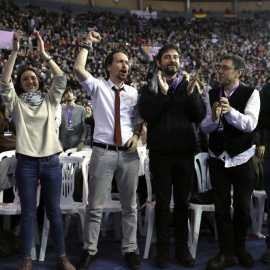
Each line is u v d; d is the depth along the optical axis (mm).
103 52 21453
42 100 2939
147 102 2998
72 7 29062
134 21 29641
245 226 3016
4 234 3373
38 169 2836
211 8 34500
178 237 3117
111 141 3012
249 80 20953
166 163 3025
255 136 5055
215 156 3008
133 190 3098
